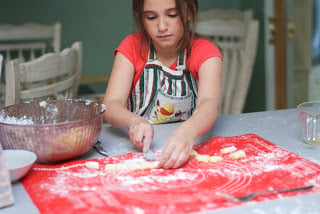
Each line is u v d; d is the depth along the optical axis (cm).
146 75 149
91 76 351
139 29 144
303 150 110
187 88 149
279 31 319
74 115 121
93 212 79
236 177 93
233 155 104
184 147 101
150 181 92
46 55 164
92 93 318
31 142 99
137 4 134
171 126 135
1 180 82
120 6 354
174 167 99
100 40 356
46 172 99
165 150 100
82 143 104
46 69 165
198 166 100
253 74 353
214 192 86
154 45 146
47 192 88
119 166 100
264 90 343
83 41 352
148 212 78
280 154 106
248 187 88
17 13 335
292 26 311
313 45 307
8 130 100
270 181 91
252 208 79
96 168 100
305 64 314
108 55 361
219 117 145
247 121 139
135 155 110
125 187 90
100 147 115
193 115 118
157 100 150
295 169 97
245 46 288
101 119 109
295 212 78
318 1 298
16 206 83
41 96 167
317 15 301
